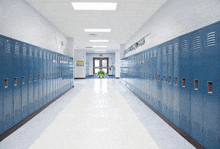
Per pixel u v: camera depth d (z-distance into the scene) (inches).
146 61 186.1
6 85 101.4
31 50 137.6
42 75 163.8
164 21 153.1
